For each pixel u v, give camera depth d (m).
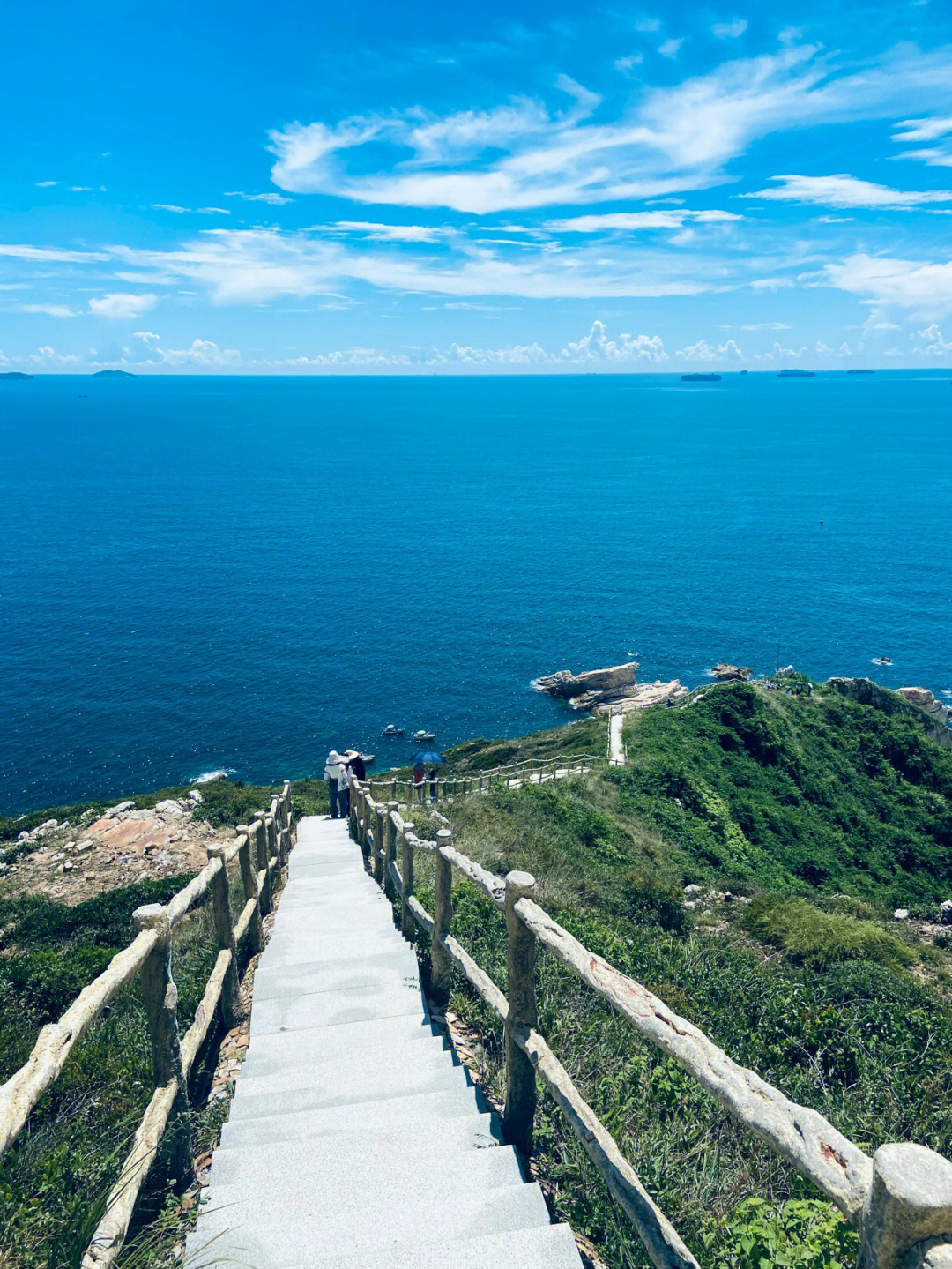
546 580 85.25
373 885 10.22
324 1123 4.05
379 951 6.82
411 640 67.06
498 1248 2.88
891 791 31.62
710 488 148.12
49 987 7.35
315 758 46.88
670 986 6.78
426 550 99.00
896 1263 1.42
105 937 11.07
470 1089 4.34
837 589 81.69
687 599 78.69
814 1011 6.55
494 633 69.00
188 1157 3.84
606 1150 2.89
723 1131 4.04
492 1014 5.39
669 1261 2.36
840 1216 2.86
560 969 5.72
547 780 26.45
